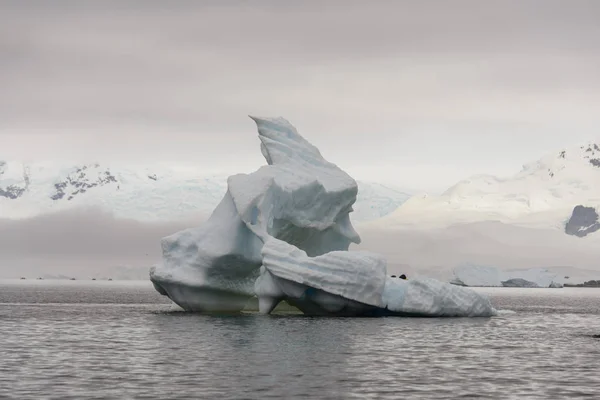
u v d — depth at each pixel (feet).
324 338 270.67
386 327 305.73
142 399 169.89
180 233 357.41
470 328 313.73
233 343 256.73
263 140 398.01
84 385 184.14
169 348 244.83
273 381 190.80
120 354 232.12
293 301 341.82
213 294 360.69
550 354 243.60
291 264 328.90
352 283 328.08
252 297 383.86
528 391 182.50
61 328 307.17
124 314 382.42
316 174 386.11
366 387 185.06
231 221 351.25
